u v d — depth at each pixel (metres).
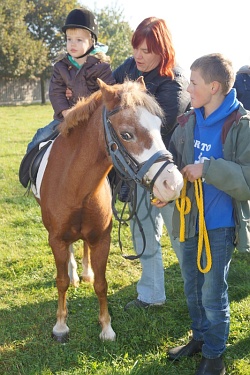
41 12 36.19
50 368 2.76
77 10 3.26
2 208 6.03
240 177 2.24
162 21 2.91
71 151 2.68
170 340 3.04
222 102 2.34
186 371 2.70
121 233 5.14
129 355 2.87
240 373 2.64
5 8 30.03
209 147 2.41
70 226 2.81
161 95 2.97
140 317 3.28
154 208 3.27
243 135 2.29
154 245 3.36
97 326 3.22
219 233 2.43
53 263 4.36
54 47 37.12
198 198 2.40
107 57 3.32
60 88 3.40
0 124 16.11
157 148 2.18
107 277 4.02
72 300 3.61
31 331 3.18
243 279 3.94
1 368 2.78
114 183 3.30
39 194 3.23
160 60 2.94
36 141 3.56
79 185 2.63
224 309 2.49
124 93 2.24
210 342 2.56
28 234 5.17
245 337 2.98
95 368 2.73
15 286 3.86
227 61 2.28
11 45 29.62
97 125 2.50
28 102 33.59
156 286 3.42
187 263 2.68
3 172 7.90
